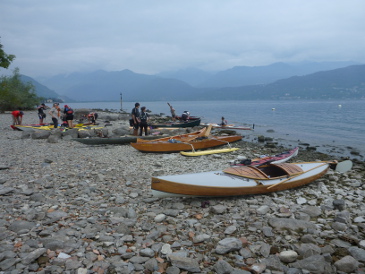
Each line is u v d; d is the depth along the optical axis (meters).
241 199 7.82
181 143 15.09
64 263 4.52
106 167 11.37
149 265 4.50
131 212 6.59
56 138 17.50
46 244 4.97
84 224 5.96
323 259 4.59
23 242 5.16
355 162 14.06
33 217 6.21
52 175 9.90
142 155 14.12
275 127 31.19
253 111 69.44
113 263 4.56
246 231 5.82
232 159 13.47
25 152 14.05
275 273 4.37
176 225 6.08
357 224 6.21
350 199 7.85
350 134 25.45
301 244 5.20
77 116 35.41
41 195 7.56
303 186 9.13
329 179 9.98
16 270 4.26
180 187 7.36
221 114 58.06
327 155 15.77
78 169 10.88
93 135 19.00
